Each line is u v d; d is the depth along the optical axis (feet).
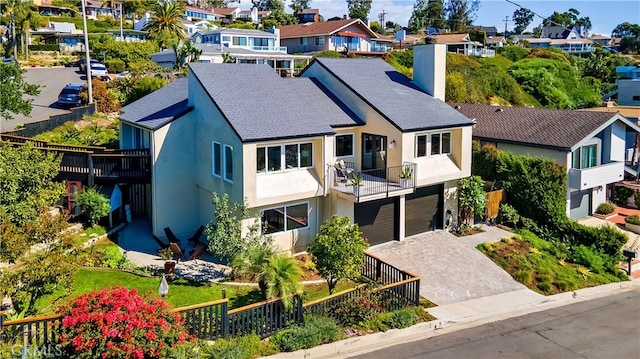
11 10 255.09
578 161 103.45
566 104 230.89
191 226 84.89
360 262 62.18
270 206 74.64
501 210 97.09
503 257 82.28
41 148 83.46
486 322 63.57
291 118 76.54
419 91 95.30
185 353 46.42
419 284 65.87
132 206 90.43
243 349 49.98
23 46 260.62
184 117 81.97
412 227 87.76
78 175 83.05
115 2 394.73
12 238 49.11
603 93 272.10
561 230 95.14
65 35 292.20
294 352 52.44
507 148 109.81
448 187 90.68
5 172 57.00
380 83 92.94
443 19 488.02
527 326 63.00
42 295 51.70
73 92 145.89
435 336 58.85
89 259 58.85
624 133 112.16
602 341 59.47
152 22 276.00
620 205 119.44
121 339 43.45
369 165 87.30
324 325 54.95
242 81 82.94
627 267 89.25
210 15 430.61
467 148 89.61
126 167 82.74
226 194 69.87
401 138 80.02
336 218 63.46
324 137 76.07
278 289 56.03
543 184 96.27
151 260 72.43
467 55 261.24
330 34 276.00
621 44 490.90
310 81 93.40
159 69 182.70
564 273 81.35
